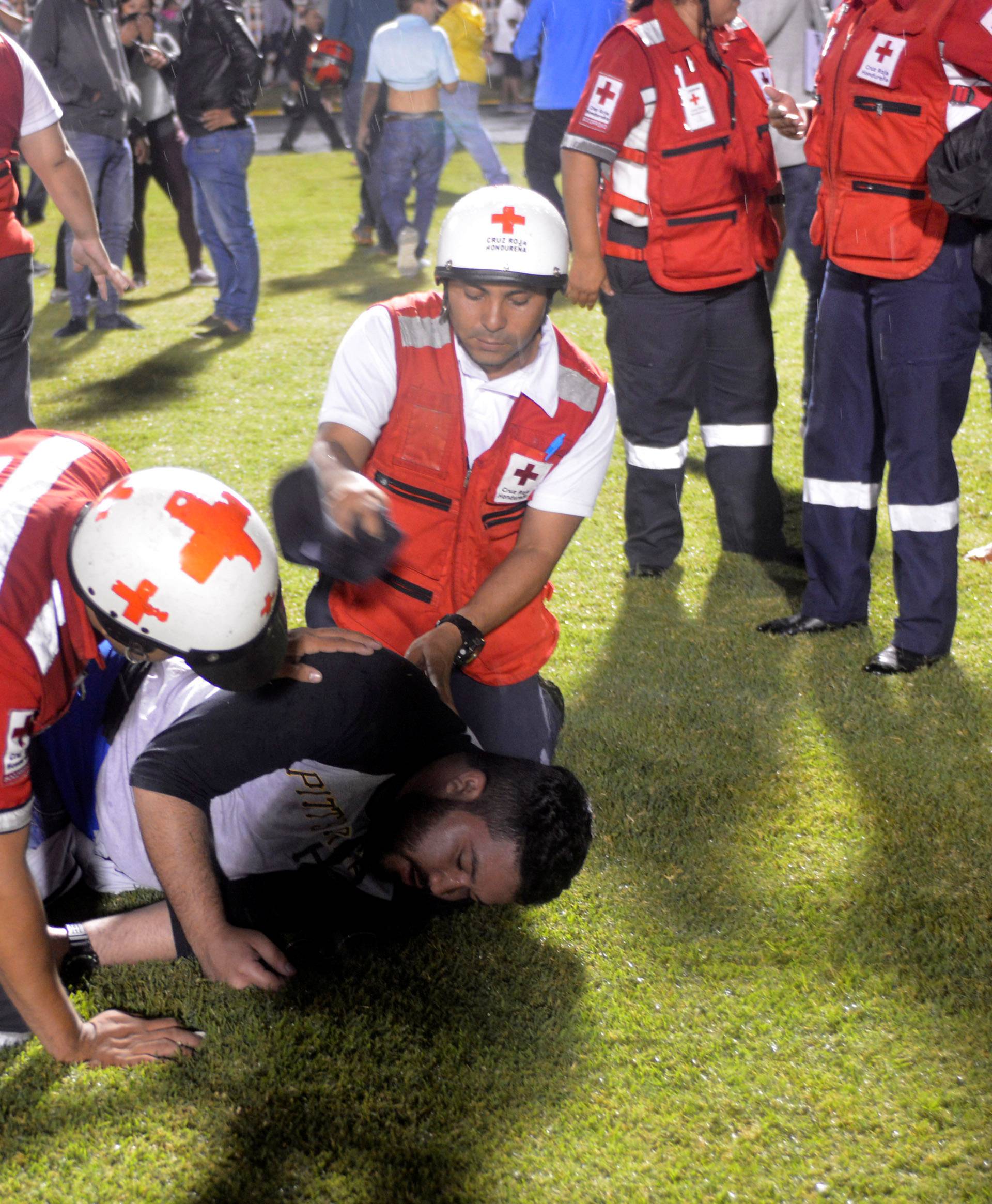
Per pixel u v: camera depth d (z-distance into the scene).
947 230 3.00
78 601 1.75
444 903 2.32
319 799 2.09
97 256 3.77
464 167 12.03
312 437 5.18
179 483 1.73
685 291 3.58
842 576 3.48
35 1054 2.08
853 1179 1.87
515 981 2.25
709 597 3.80
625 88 3.42
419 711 2.10
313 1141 1.92
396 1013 2.17
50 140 3.54
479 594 2.42
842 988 2.23
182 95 6.37
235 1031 2.13
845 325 3.25
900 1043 2.11
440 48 7.77
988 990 2.21
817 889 2.48
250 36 6.30
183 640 1.71
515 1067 2.07
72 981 2.23
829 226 3.15
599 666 3.38
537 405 2.38
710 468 3.99
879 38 2.93
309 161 13.28
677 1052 2.10
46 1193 1.84
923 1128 1.95
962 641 3.45
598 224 3.62
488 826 1.99
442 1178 1.87
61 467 1.92
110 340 6.75
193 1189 1.85
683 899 2.46
